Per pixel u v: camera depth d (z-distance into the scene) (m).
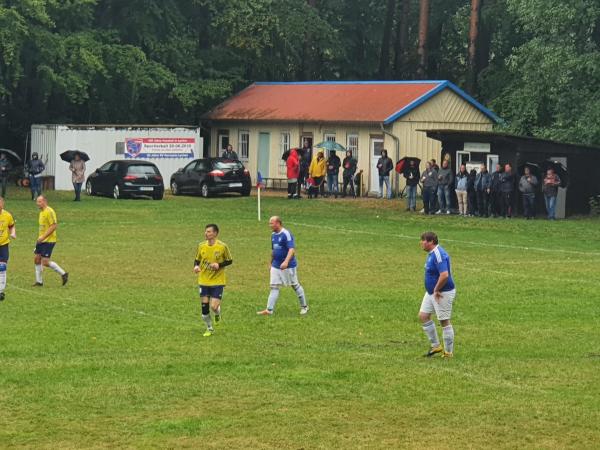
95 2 80.44
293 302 33.66
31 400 21.58
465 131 63.91
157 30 87.12
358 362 25.08
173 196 76.38
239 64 91.56
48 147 79.50
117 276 38.81
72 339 27.66
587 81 68.75
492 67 90.06
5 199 70.31
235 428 19.80
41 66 77.81
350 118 77.75
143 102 87.81
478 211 63.28
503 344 27.38
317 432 19.61
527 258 45.12
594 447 18.91
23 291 35.47
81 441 19.03
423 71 92.00
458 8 99.06
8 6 77.19
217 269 28.42
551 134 68.75
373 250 46.88
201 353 26.08
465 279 38.81
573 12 66.44
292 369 24.36
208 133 89.00
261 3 89.31
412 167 66.06
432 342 25.78
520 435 19.52
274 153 84.19
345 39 101.19
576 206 65.69
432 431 19.72
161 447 18.72
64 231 52.88
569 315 31.66
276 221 31.28
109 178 73.81
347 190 78.38
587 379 23.52
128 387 22.59
